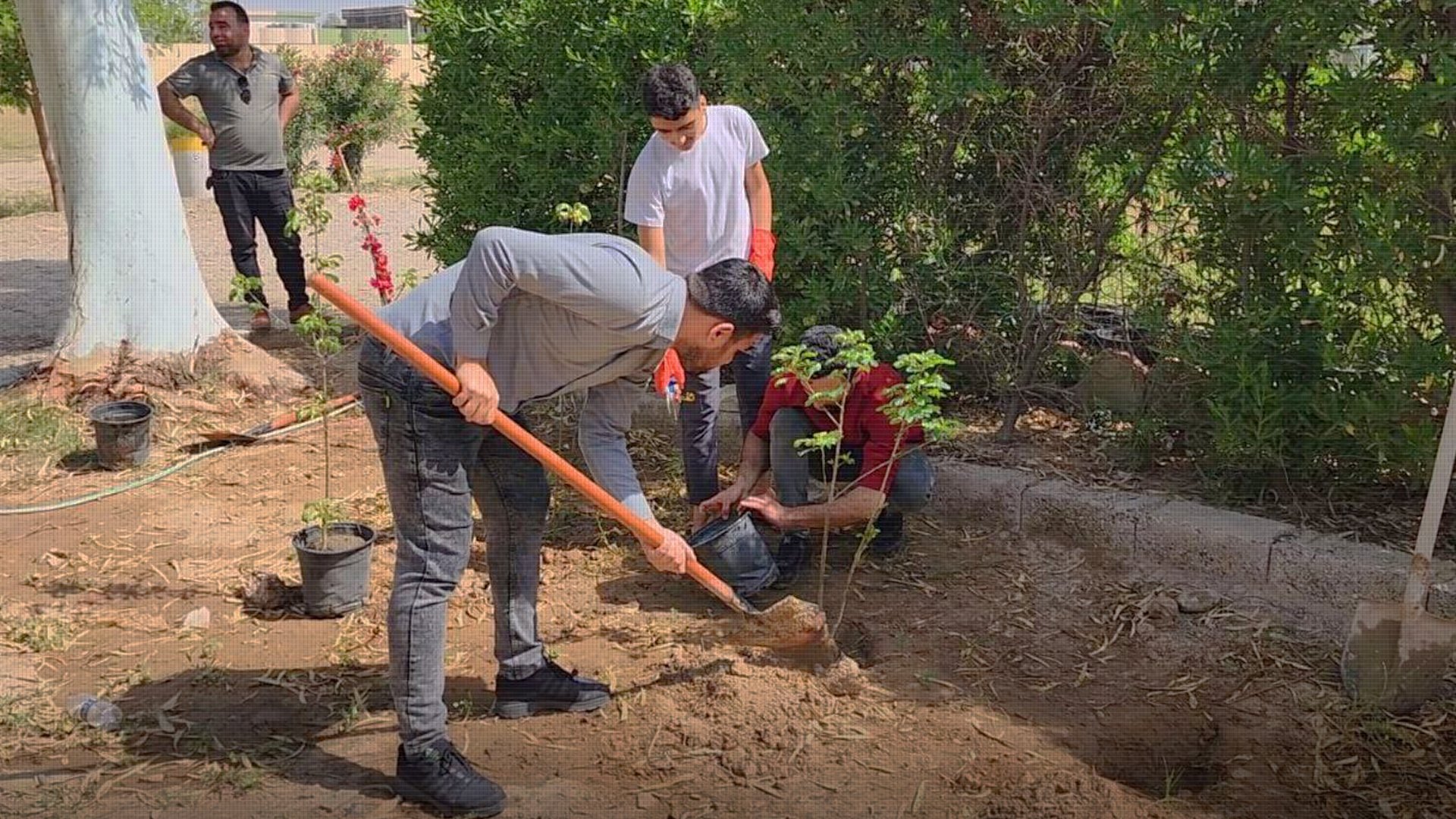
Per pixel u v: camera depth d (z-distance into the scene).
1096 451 5.41
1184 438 5.21
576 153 6.56
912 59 5.38
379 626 4.37
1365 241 4.18
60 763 3.52
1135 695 3.92
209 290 10.16
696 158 4.62
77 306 6.73
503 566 3.63
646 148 4.69
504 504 3.54
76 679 3.99
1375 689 3.78
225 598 4.60
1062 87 5.23
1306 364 4.61
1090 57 5.25
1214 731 3.74
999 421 5.87
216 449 6.21
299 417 5.73
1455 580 4.05
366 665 4.10
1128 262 5.26
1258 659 4.07
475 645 4.23
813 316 5.70
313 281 2.90
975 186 5.73
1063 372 5.77
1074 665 4.10
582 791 3.38
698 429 4.86
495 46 6.73
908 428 4.50
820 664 4.05
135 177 6.68
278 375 7.06
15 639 4.22
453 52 6.83
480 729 3.70
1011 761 3.52
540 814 3.28
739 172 4.71
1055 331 5.49
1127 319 5.29
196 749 3.59
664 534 3.49
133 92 6.65
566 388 3.30
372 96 17.75
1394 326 4.44
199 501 5.56
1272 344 4.64
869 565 4.87
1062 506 4.92
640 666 4.07
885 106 5.64
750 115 5.70
